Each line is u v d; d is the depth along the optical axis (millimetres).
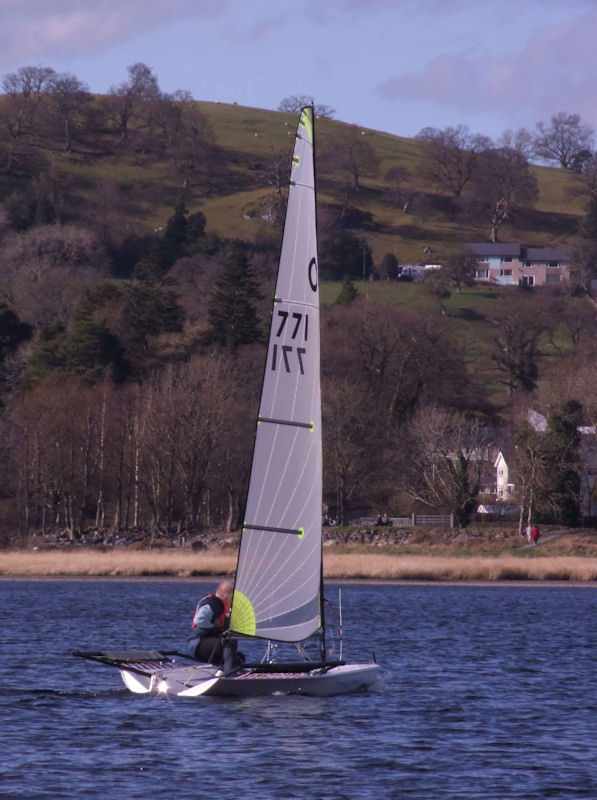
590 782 63406
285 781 63250
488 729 78062
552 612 179125
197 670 91062
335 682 91000
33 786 61688
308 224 86875
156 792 60781
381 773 65250
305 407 86125
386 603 195875
